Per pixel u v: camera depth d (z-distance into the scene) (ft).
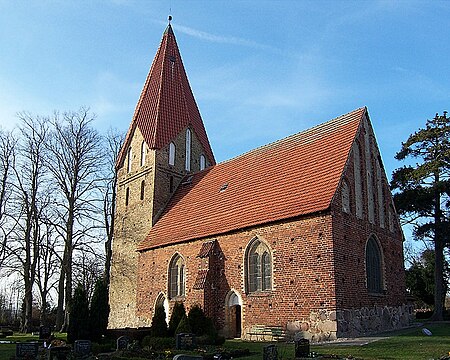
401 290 93.97
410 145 128.06
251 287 84.12
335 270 72.28
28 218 125.39
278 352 57.57
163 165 125.18
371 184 92.02
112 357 60.70
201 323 78.69
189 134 135.33
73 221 117.19
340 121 94.63
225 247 90.22
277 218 81.00
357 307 75.72
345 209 79.97
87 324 79.30
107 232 139.13
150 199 121.39
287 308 76.59
